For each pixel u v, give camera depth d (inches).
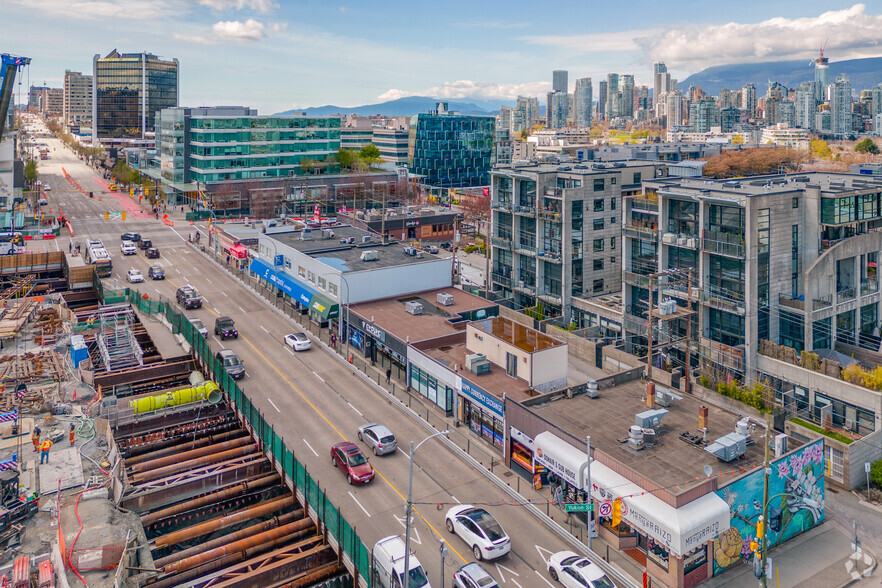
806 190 2605.8
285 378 2706.7
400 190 7037.4
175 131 6924.2
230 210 6476.4
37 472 1894.7
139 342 3159.5
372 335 2834.6
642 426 1795.0
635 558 1603.1
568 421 1905.8
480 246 5236.2
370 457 2087.8
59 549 1533.0
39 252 4527.6
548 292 3454.7
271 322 3435.0
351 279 3090.6
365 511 1791.3
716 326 2677.2
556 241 3346.5
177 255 4859.7
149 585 1569.9
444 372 2369.6
